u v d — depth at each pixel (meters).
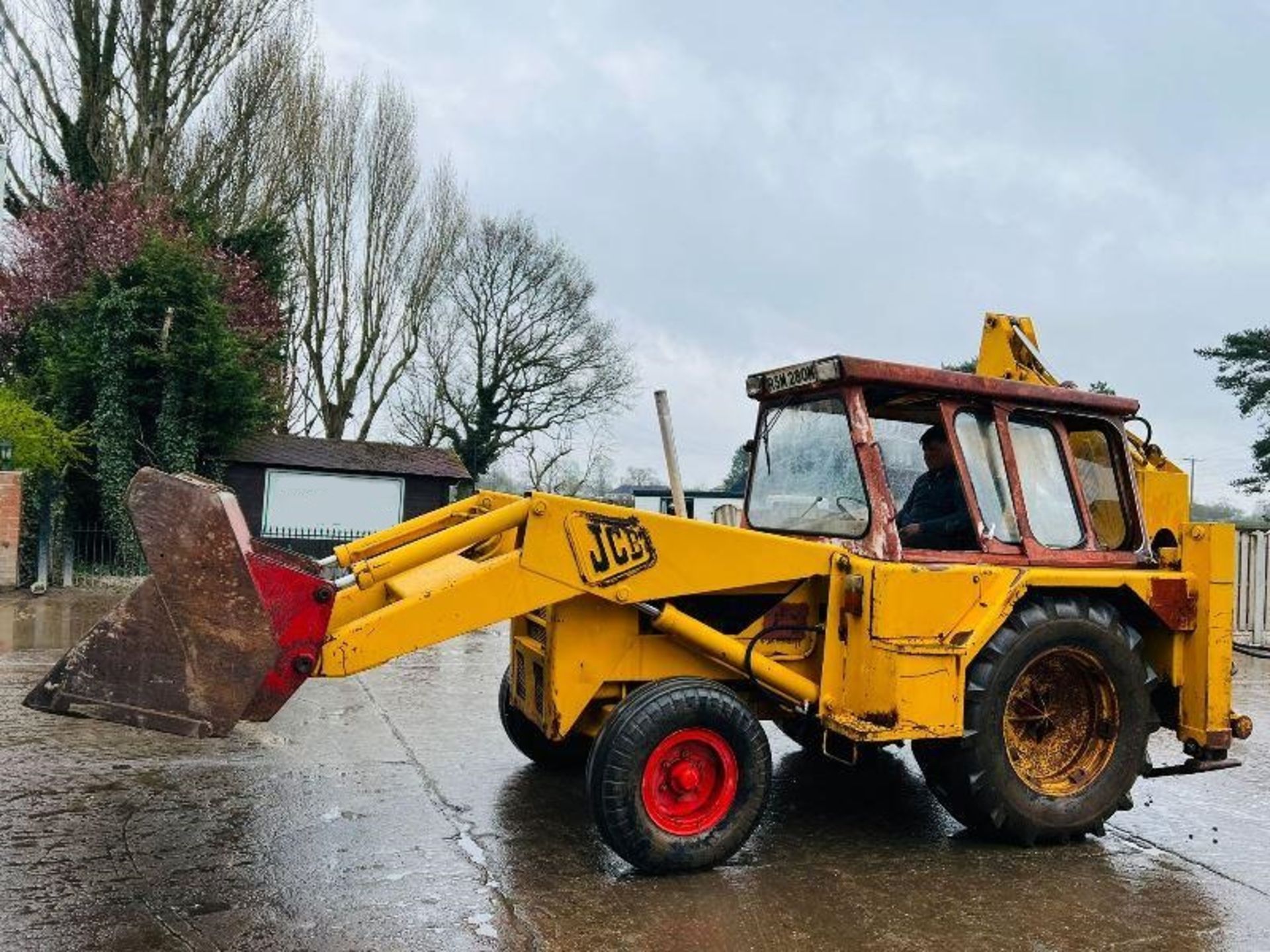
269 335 20.86
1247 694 7.91
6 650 8.72
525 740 5.21
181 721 3.37
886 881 3.91
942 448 4.64
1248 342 29.59
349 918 3.40
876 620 3.99
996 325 5.73
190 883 3.68
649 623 4.29
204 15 20.64
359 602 4.20
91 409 15.79
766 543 4.14
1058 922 3.55
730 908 3.59
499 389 33.75
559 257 33.66
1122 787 4.43
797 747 6.03
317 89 26.06
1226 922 3.58
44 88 19.80
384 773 5.16
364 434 29.23
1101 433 4.88
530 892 3.68
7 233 19.09
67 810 4.46
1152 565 4.80
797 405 4.90
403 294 29.44
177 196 20.58
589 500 3.97
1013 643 4.18
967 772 4.16
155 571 3.36
